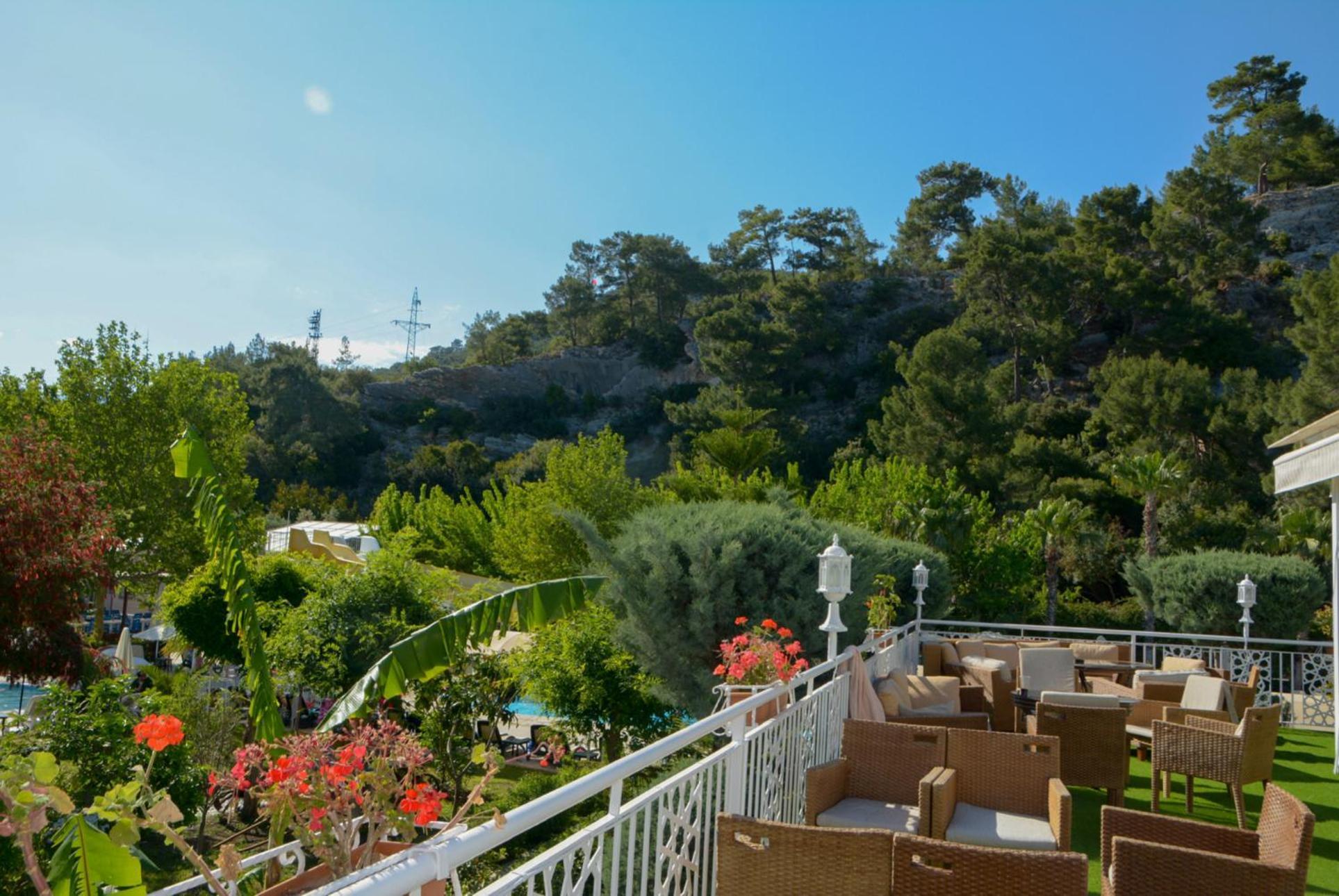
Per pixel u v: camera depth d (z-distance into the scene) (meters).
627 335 99.44
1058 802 4.34
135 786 2.15
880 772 5.04
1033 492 38.59
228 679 17.56
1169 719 7.57
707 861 3.57
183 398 27.97
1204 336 50.62
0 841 6.05
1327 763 8.45
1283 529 26.64
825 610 10.51
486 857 6.62
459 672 12.80
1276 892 3.15
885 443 46.91
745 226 101.38
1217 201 58.88
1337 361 31.34
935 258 93.44
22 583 10.43
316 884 3.08
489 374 95.38
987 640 12.70
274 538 29.06
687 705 10.75
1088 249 57.09
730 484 29.45
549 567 26.38
